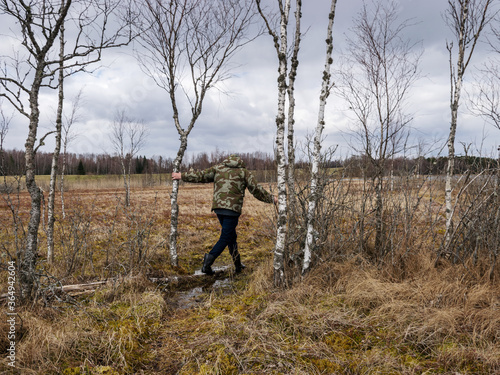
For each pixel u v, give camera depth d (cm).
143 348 294
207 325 325
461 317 308
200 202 1641
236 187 491
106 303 379
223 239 494
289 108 473
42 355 262
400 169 480
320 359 262
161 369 265
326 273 412
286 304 350
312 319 321
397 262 416
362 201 466
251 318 331
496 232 405
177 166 533
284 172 402
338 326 309
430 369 248
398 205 455
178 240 719
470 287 359
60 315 336
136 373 260
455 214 550
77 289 412
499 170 417
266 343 282
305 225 432
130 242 509
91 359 266
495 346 265
